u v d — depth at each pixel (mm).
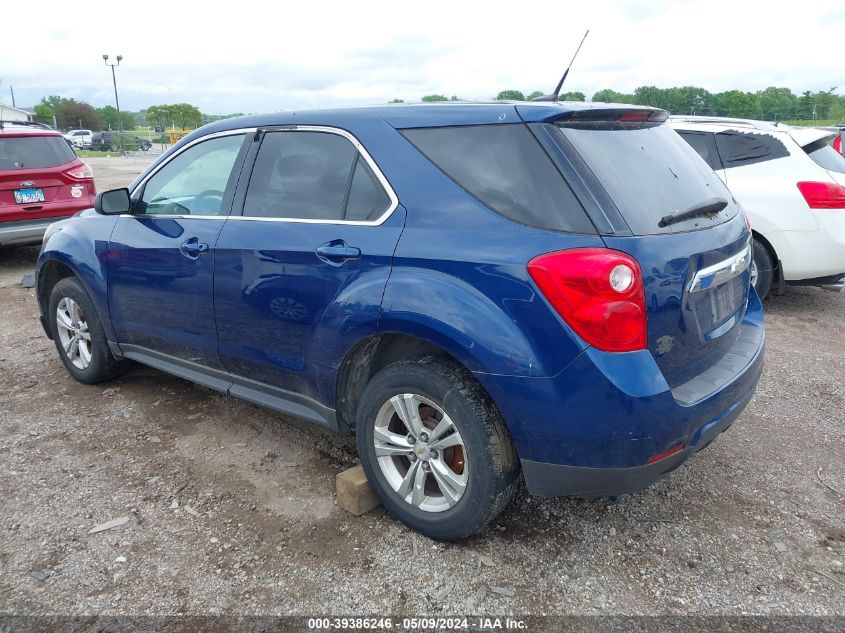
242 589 2680
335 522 3113
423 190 2844
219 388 3791
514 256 2529
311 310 3121
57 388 4695
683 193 2914
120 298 4195
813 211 6188
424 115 2961
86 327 4633
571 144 2615
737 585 2707
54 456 3723
